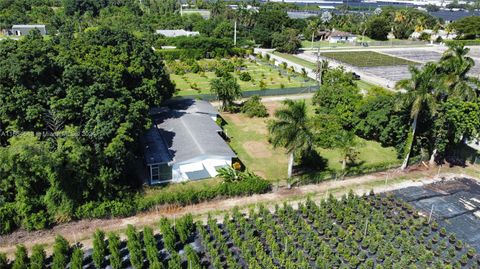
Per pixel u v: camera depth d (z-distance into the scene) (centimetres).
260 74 9144
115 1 15950
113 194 3638
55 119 3538
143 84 4762
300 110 3888
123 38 5019
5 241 3198
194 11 17250
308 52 12156
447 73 4634
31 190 3341
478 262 3122
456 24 14975
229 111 6419
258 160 4756
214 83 6356
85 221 3450
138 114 3894
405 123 4731
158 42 10950
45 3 16012
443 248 3225
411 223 3544
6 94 3481
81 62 4325
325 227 3412
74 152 3341
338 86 6109
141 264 2881
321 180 4256
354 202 3747
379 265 2948
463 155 4912
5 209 3238
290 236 3303
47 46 4284
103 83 3981
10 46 3912
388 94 5866
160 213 3638
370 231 3372
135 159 4181
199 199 3791
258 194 4000
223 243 3070
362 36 15038
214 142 4578
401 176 4459
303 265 2873
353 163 4759
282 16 13812
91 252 3106
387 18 15825
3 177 3272
